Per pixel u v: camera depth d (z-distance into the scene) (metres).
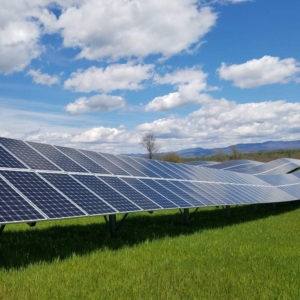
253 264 10.95
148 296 8.00
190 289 8.48
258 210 29.75
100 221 22.42
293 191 35.19
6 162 14.09
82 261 11.23
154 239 15.09
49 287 8.59
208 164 64.12
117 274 9.85
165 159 98.69
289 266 10.70
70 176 15.66
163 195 18.23
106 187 16.12
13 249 12.83
